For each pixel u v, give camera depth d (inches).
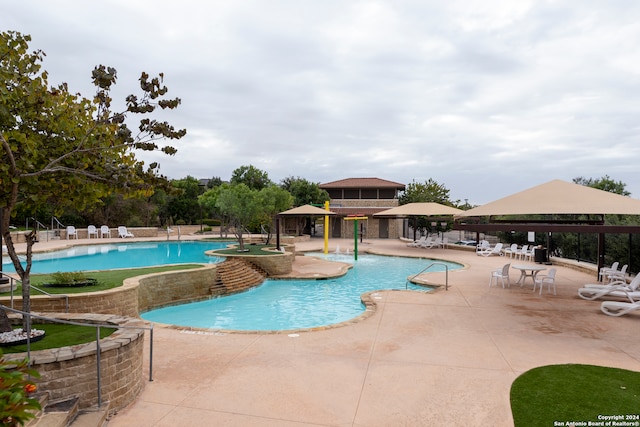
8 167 229.1
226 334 375.2
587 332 380.5
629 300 504.1
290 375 271.4
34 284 506.6
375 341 350.9
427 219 1717.5
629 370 277.7
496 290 599.5
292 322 513.3
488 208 487.8
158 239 1464.1
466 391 245.1
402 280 794.8
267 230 1616.6
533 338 360.5
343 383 257.9
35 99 267.7
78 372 213.6
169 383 257.8
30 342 244.5
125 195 285.4
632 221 762.8
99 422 198.8
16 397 123.0
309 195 1894.7
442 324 409.1
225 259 831.1
